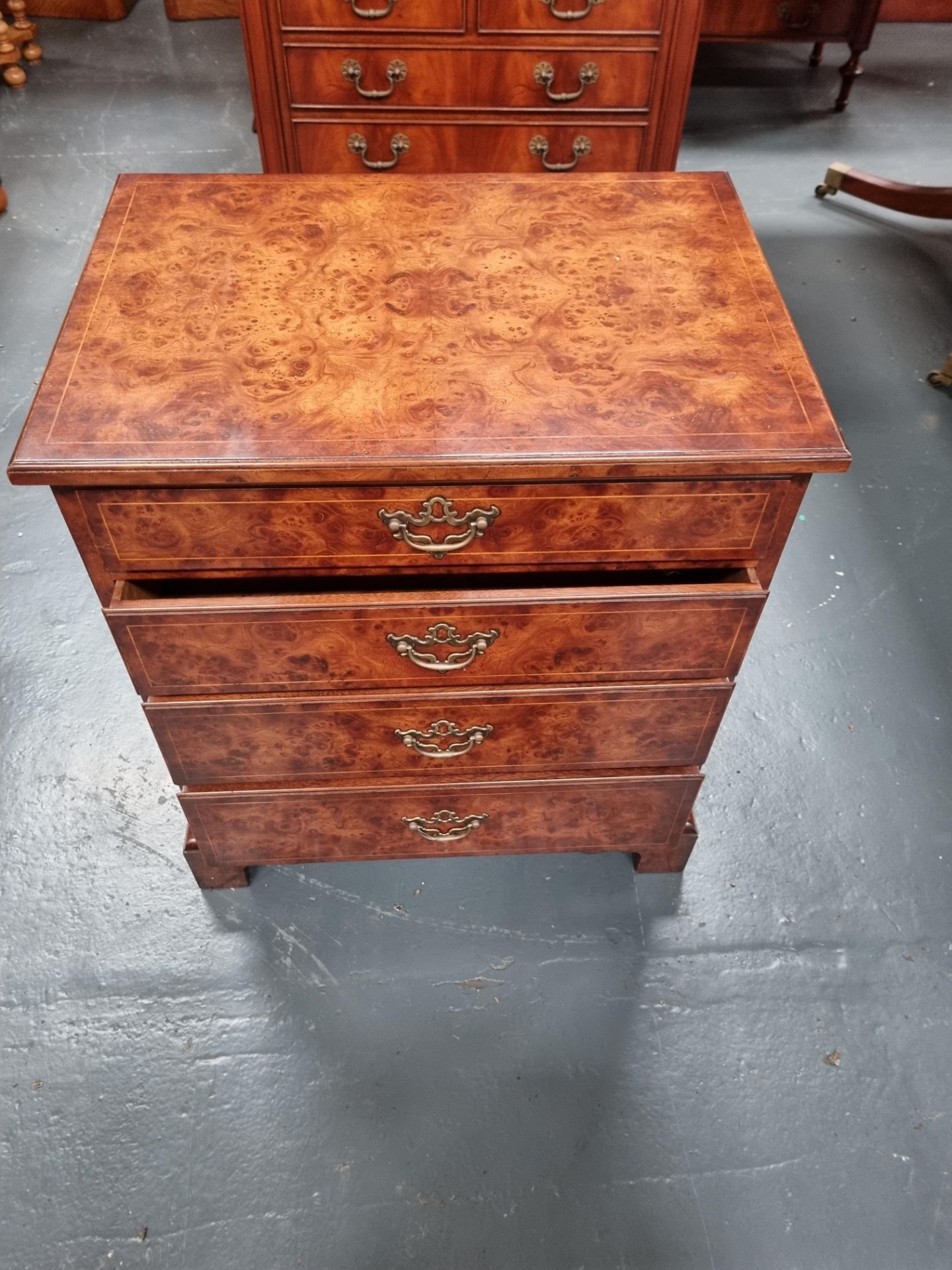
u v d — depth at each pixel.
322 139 1.83
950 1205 1.26
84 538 1.03
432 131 1.83
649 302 1.15
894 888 1.55
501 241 1.23
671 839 1.46
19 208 2.76
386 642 1.11
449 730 1.23
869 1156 1.30
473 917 1.50
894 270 2.68
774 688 1.79
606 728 1.25
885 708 1.76
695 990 1.44
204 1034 1.38
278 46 1.69
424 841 1.43
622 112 1.81
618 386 1.04
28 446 0.96
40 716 1.71
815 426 1.01
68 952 1.45
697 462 0.97
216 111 3.16
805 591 1.94
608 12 1.67
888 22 3.54
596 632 1.12
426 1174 1.27
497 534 1.05
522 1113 1.32
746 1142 1.31
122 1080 1.34
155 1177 1.26
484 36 1.69
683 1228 1.24
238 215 1.25
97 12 3.57
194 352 1.06
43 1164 1.27
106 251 1.19
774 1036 1.40
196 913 1.50
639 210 1.29
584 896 1.53
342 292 1.14
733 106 3.29
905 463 2.18
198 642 1.09
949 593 1.94
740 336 1.11
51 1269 1.19
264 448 0.96
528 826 1.42
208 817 1.34
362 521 1.02
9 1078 1.33
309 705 1.18
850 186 2.83
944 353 2.45
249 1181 1.26
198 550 1.05
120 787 1.63
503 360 1.07
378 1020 1.40
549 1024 1.40
